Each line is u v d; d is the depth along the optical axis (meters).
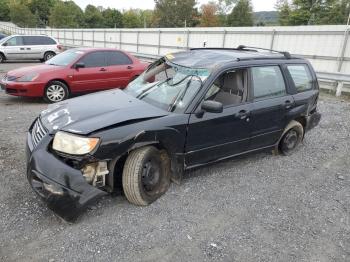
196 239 3.23
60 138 3.30
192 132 3.96
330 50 13.27
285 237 3.36
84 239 3.12
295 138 5.60
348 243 3.34
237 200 4.01
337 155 5.80
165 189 3.99
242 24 64.19
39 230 3.22
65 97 8.89
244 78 4.54
